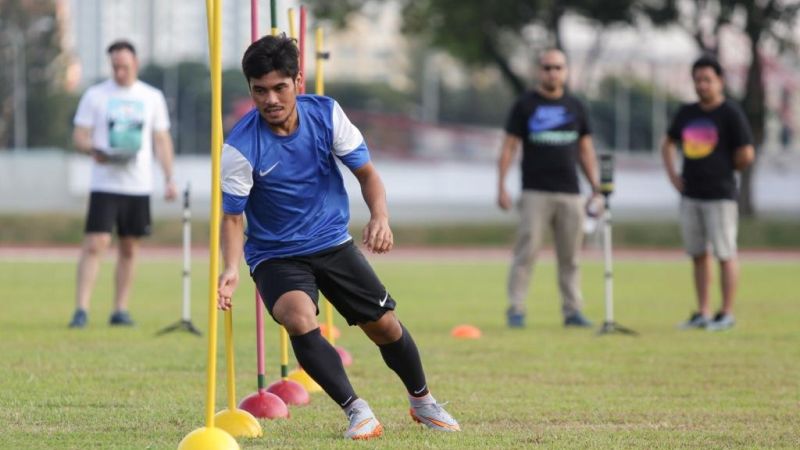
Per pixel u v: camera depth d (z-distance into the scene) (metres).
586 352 27.09
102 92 31.02
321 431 16.88
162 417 17.98
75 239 83.94
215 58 14.61
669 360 25.72
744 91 98.00
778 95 139.12
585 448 15.76
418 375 16.94
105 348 26.84
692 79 32.44
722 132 32.12
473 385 21.97
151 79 159.25
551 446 15.84
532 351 27.22
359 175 16.27
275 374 23.12
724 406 19.72
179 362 24.56
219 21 14.59
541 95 32.84
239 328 31.89
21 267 58.59
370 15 102.88
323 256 16.16
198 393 20.53
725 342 29.19
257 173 15.82
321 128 16.00
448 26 100.31
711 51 94.81
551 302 42.09
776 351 27.39
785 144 140.50
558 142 32.69
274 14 17.34
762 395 20.97
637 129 167.12
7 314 35.31
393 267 62.78
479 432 16.95
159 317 34.62
